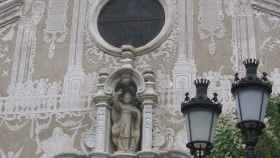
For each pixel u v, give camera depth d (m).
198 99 11.59
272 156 13.72
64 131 18.33
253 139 10.90
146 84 18.33
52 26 20.09
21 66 19.52
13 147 18.33
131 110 18.12
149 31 19.72
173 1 19.97
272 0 19.61
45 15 20.34
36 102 18.88
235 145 13.91
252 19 19.44
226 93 18.20
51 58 19.53
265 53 18.80
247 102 11.05
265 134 13.78
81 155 17.75
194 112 11.47
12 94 19.09
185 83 18.52
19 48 19.86
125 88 18.52
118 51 19.27
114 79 18.56
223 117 15.40
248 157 10.73
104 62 19.22
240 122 11.05
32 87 19.12
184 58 18.94
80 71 19.16
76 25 20.02
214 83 18.44
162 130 17.91
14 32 20.17
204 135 11.34
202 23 19.53
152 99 18.11
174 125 17.95
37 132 18.44
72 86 18.94
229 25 19.42
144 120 17.84
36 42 19.91
